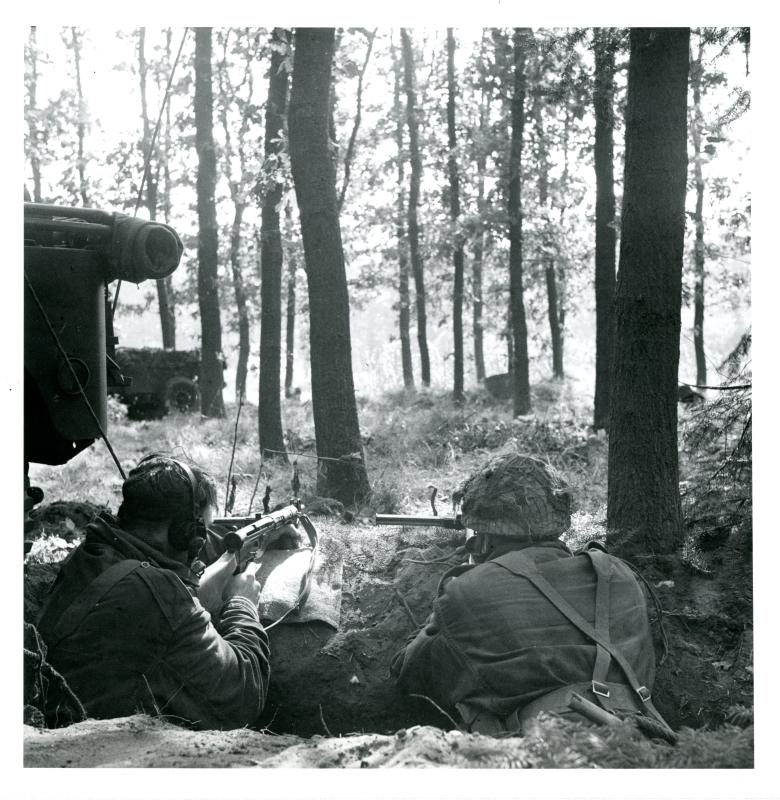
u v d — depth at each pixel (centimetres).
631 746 221
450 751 228
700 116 752
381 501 565
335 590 376
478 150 1650
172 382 1916
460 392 1641
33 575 365
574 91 716
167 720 276
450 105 1695
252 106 988
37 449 386
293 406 1586
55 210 374
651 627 344
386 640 352
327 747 240
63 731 254
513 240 1348
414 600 367
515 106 1349
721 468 436
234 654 296
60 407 362
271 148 833
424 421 1127
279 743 256
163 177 1975
